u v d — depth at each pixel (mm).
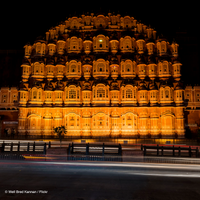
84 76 66000
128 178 16141
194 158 21531
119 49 69250
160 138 58750
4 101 70375
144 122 62750
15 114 69812
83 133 62781
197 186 14430
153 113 63344
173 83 66500
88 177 16375
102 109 63344
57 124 63406
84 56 67938
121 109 63781
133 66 66312
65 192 13164
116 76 65688
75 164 20828
